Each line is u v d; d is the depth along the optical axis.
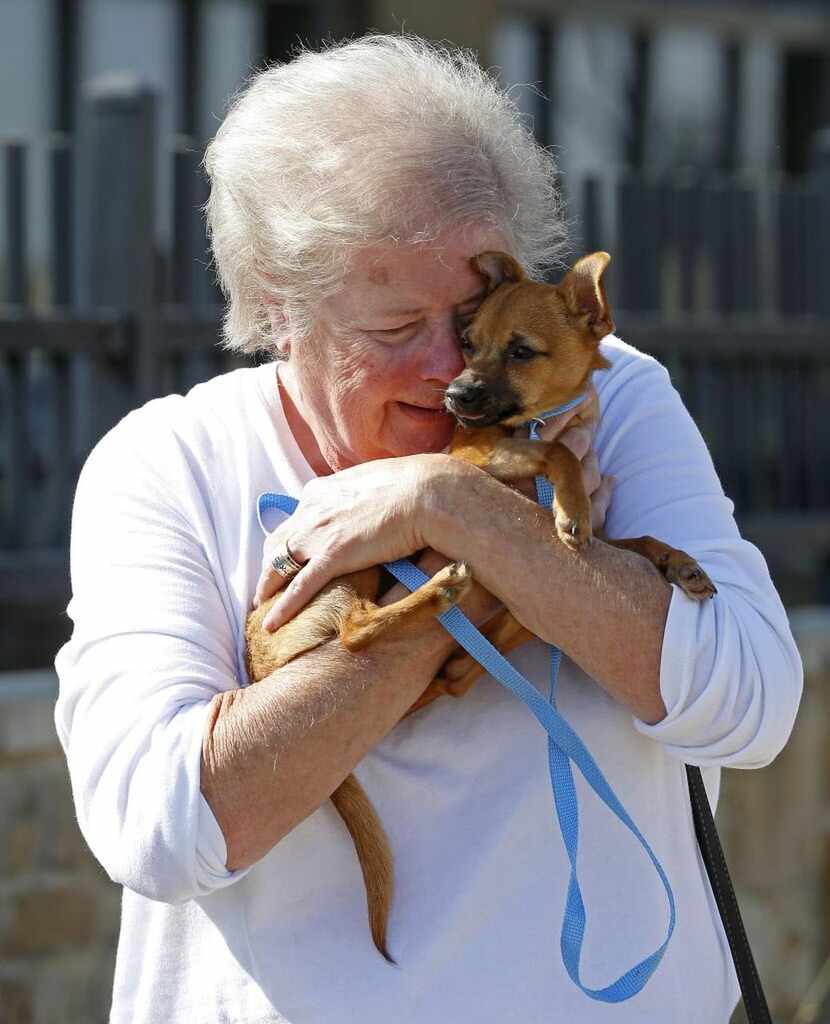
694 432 4.65
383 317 4.30
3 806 8.89
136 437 4.60
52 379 10.08
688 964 4.25
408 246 4.24
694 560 4.18
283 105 4.45
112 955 9.20
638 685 4.01
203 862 3.90
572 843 4.01
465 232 4.31
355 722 3.98
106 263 10.17
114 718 4.07
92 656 4.19
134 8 17.72
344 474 4.34
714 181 12.30
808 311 12.84
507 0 19.38
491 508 4.14
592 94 20.36
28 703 8.94
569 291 4.64
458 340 4.53
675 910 4.16
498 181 4.46
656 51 20.81
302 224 4.27
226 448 4.55
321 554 4.21
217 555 4.43
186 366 10.50
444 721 4.19
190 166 10.38
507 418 4.54
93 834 4.08
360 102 4.34
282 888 4.15
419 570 4.22
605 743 4.20
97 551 4.37
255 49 18.36
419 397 4.45
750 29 21.34
